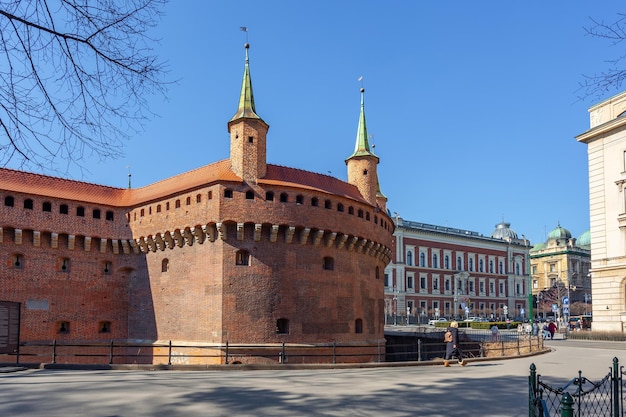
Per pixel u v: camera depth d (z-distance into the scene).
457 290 126.62
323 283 45.75
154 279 47.78
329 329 45.47
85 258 48.00
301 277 44.69
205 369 31.56
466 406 19.08
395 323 112.56
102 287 48.41
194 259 44.81
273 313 43.12
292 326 43.62
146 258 48.75
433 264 125.12
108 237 48.78
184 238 45.41
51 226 46.06
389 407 18.77
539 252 161.50
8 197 44.59
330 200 46.53
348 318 47.06
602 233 67.62
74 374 28.55
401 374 29.44
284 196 44.84
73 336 46.38
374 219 51.25
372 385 24.44
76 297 47.00
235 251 43.22
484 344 50.12
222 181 43.09
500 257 140.00
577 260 157.75
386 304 114.50
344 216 47.38
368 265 50.78
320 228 45.34
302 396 21.03
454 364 35.72
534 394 12.08
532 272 162.62
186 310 44.66
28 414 17.11
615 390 14.19
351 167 52.78
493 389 23.27
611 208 66.75
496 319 123.38
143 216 48.56
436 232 125.50
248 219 43.00
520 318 138.12
